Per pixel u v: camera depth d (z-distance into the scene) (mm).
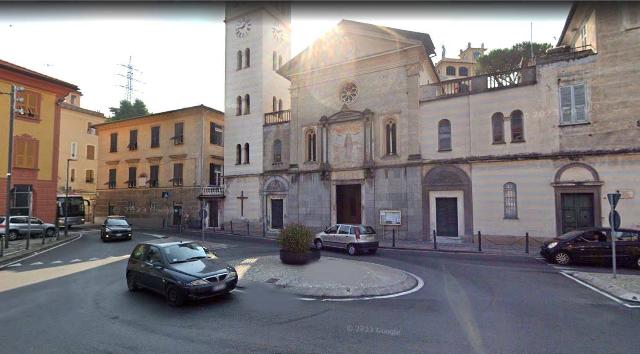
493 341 6586
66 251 19453
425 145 23703
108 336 6977
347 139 26734
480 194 21516
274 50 33438
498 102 21328
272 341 6672
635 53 17969
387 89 25438
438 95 23938
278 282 11133
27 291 10688
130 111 56938
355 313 8391
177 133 36969
